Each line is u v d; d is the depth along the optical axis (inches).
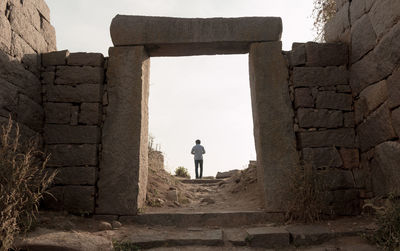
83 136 216.4
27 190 156.0
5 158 157.6
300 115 220.1
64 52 228.5
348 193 210.1
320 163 213.0
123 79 227.5
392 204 163.2
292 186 203.2
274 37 233.9
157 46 237.1
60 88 224.1
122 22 232.7
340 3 240.8
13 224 135.9
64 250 142.9
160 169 333.7
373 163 203.8
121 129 220.4
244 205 239.0
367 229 175.0
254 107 235.0
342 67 229.8
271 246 170.6
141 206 219.9
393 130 184.2
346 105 223.8
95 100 221.5
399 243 144.6
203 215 205.0
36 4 222.4
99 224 189.2
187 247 167.3
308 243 171.3
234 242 171.0
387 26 185.0
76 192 209.0
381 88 193.3
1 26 181.6
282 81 227.9
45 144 217.0
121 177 213.2
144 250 163.8
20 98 197.2
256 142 232.4
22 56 202.8
